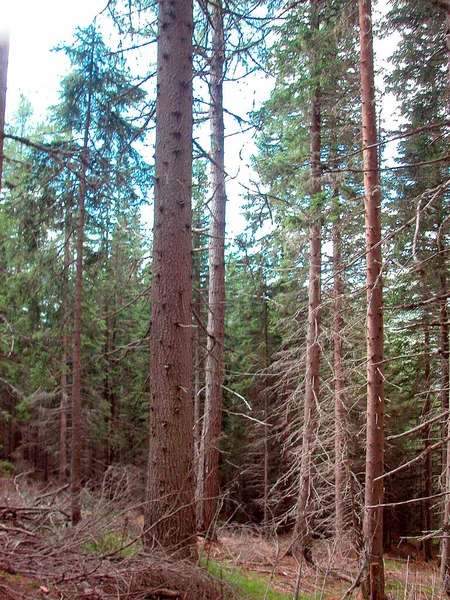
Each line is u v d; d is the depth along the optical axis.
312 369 10.62
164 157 5.68
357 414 13.12
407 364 14.04
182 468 5.15
